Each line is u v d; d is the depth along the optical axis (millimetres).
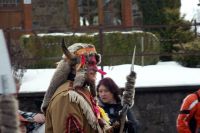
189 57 20094
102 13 23859
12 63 16531
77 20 23766
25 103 15758
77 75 7453
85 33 19875
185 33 20703
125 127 8703
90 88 7742
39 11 23750
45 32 20828
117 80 17031
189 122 10898
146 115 16250
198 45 19859
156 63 20641
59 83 7516
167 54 17547
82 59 7516
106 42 20203
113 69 18766
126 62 20125
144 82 16594
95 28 19062
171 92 16297
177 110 16312
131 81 8211
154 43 20422
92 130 7363
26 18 23703
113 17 23891
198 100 10844
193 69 19188
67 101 7203
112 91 9797
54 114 7238
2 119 4637
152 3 23734
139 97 16234
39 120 8992
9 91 4730
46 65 19328
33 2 23734
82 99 7258
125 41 20359
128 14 23812
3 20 23891
